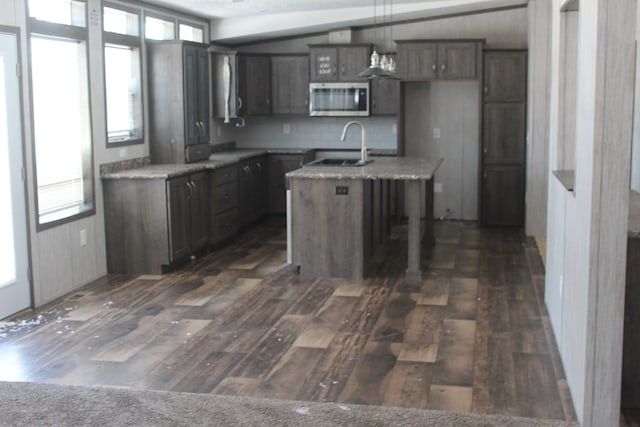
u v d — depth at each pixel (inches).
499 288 247.6
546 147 335.3
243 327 206.7
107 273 272.2
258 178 379.2
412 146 389.7
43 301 231.1
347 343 192.9
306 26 360.8
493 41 376.2
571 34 207.9
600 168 127.0
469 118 381.7
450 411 138.1
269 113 396.2
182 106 301.6
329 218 261.9
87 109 257.8
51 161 241.8
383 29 386.6
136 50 295.1
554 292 198.8
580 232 143.9
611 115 125.9
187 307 227.0
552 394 157.9
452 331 201.8
